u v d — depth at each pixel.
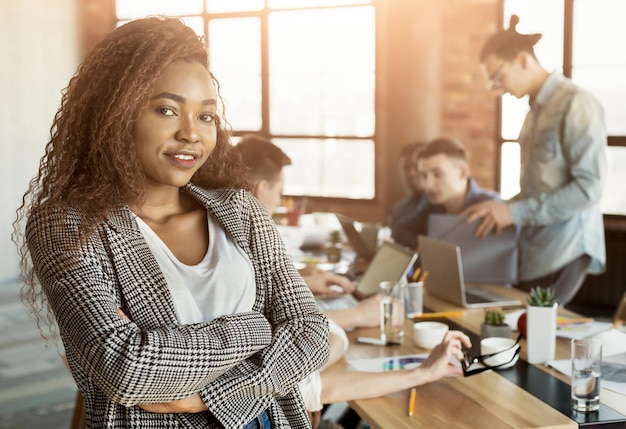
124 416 1.37
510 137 6.54
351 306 3.05
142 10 8.47
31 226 1.40
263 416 1.47
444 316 2.90
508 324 2.53
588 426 1.83
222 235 1.53
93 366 1.28
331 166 7.80
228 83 8.14
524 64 3.74
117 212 1.42
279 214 5.14
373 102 7.52
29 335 5.71
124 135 1.40
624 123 5.95
